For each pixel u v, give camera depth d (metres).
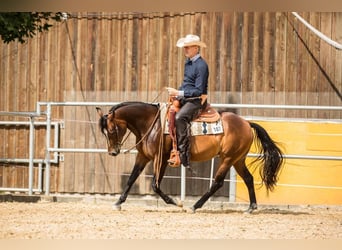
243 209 14.37
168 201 12.99
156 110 12.98
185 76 12.55
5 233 9.99
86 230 10.42
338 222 12.12
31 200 14.95
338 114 15.39
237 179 14.91
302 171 14.79
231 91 15.51
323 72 15.38
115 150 13.00
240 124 12.99
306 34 15.41
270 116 15.49
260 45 15.45
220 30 15.52
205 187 15.39
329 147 14.80
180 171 15.48
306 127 14.84
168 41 15.68
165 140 12.68
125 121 12.98
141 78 15.77
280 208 14.66
